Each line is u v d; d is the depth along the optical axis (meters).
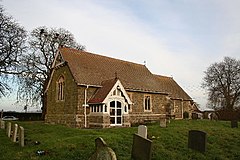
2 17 35.09
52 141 13.75
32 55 42.69
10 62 35.88
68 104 26.94
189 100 44.81
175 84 46.47
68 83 27.45
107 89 25.36
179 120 31.84
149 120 31.33
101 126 23.84
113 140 13.62
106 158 8.07
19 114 56.31
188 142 13.65
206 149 13.38
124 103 26.16
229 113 41.59
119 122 25.67
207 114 44.47
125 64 35.19
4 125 23.34
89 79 26.80
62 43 46.56
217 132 18.33
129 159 10.80
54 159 10.70
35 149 12.20
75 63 28.19
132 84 30.59
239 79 52.16
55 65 30.66
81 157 10.92
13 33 36.09
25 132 19.38
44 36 45.28
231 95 52.06
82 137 14.30
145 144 10.04
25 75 38.22
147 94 31.84
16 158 11.05
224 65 54.09
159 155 11.69
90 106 25.81
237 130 20.30
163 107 34.09
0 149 13.21
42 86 43.47
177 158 11.70
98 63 31.03
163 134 16.55
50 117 30.56
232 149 14.10
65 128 21.05
